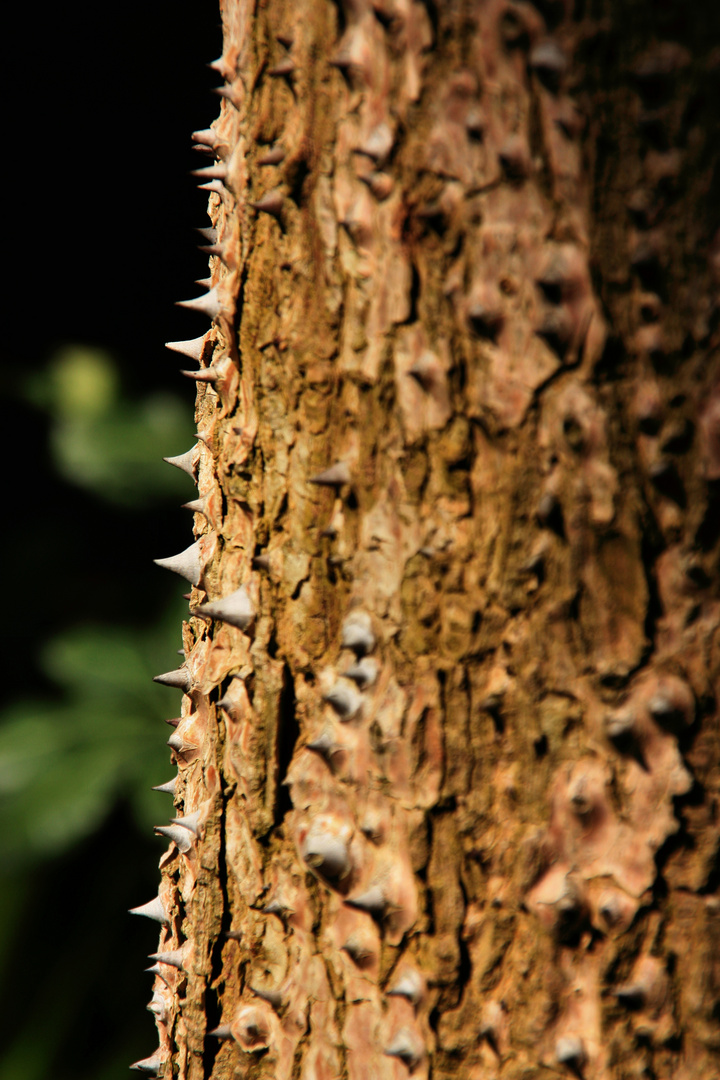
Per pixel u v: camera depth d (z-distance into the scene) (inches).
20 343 180.9
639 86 75.2
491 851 75.8
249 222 76.7
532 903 75.7
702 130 75.2
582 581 75.5
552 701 75.6
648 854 75.5
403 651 76.0
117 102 169.6
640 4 75.1
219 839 77.2
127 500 129.3
